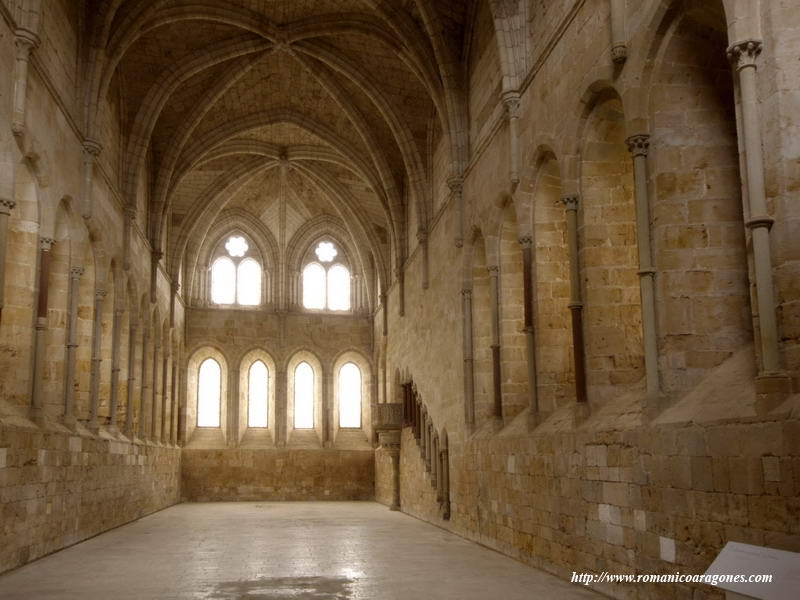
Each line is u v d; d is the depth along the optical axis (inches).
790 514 340.5
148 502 1241.4
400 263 1360.7
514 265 805.9
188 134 1264.8
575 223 591.2
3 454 595.8
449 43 950.4
